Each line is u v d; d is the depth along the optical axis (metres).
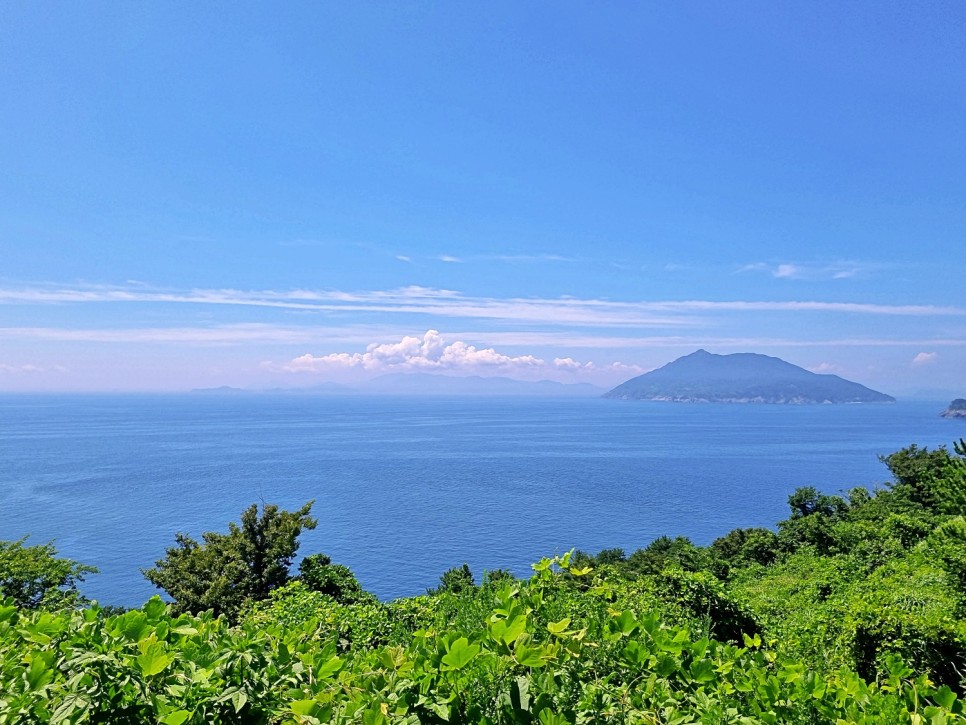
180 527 105.25
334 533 107.12
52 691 2.39
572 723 2.44
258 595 25.66
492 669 2.59
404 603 12.76
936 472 34.28
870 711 2.87
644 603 9.97
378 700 2.45
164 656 2.40
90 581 76.06
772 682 2.95
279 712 2.57
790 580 24.27
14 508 122.25
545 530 110.94
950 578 15.23
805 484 165.25
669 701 2.74
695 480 172.12
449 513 125.06
